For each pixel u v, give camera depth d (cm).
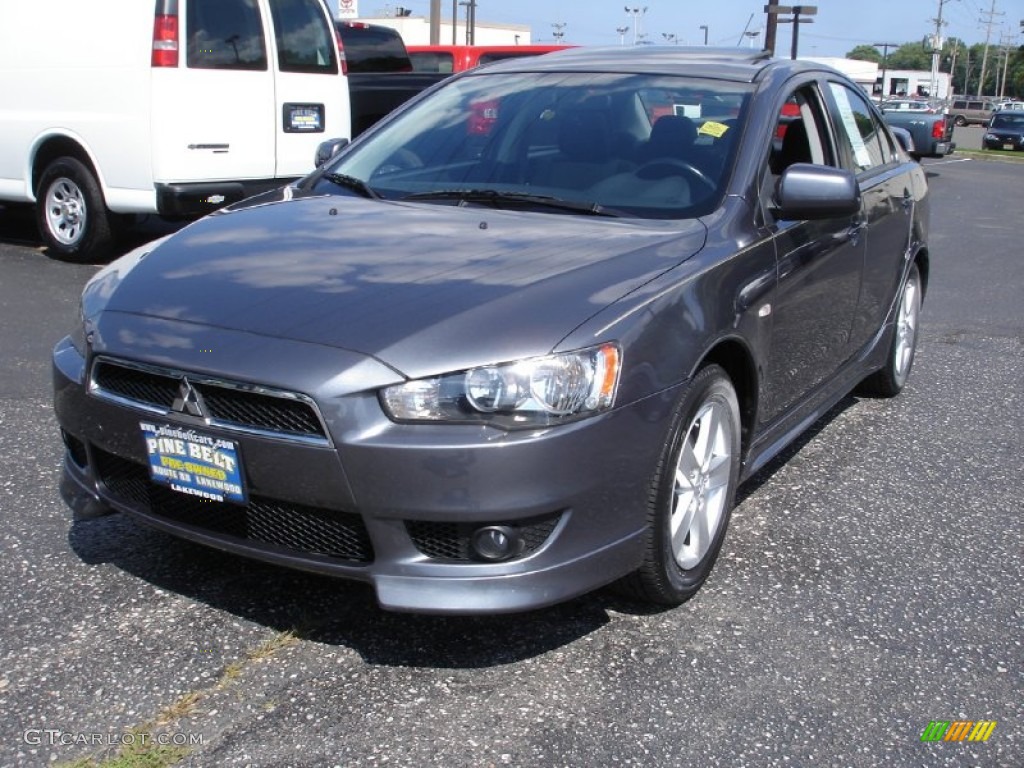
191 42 755
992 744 264
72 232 819
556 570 272
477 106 427
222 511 287
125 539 355
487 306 276
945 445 488
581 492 270
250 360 268
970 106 8938
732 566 353
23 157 825
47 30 789
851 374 477
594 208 358
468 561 270
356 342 267
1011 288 898
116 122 766
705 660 295
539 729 262
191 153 766
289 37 829
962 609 331
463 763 248
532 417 263
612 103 404
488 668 287
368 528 266
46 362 557
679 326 297
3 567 334
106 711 264
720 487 333
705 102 396
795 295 376
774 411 379
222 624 304
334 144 464
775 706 275
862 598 335
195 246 337
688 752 255
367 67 1242
